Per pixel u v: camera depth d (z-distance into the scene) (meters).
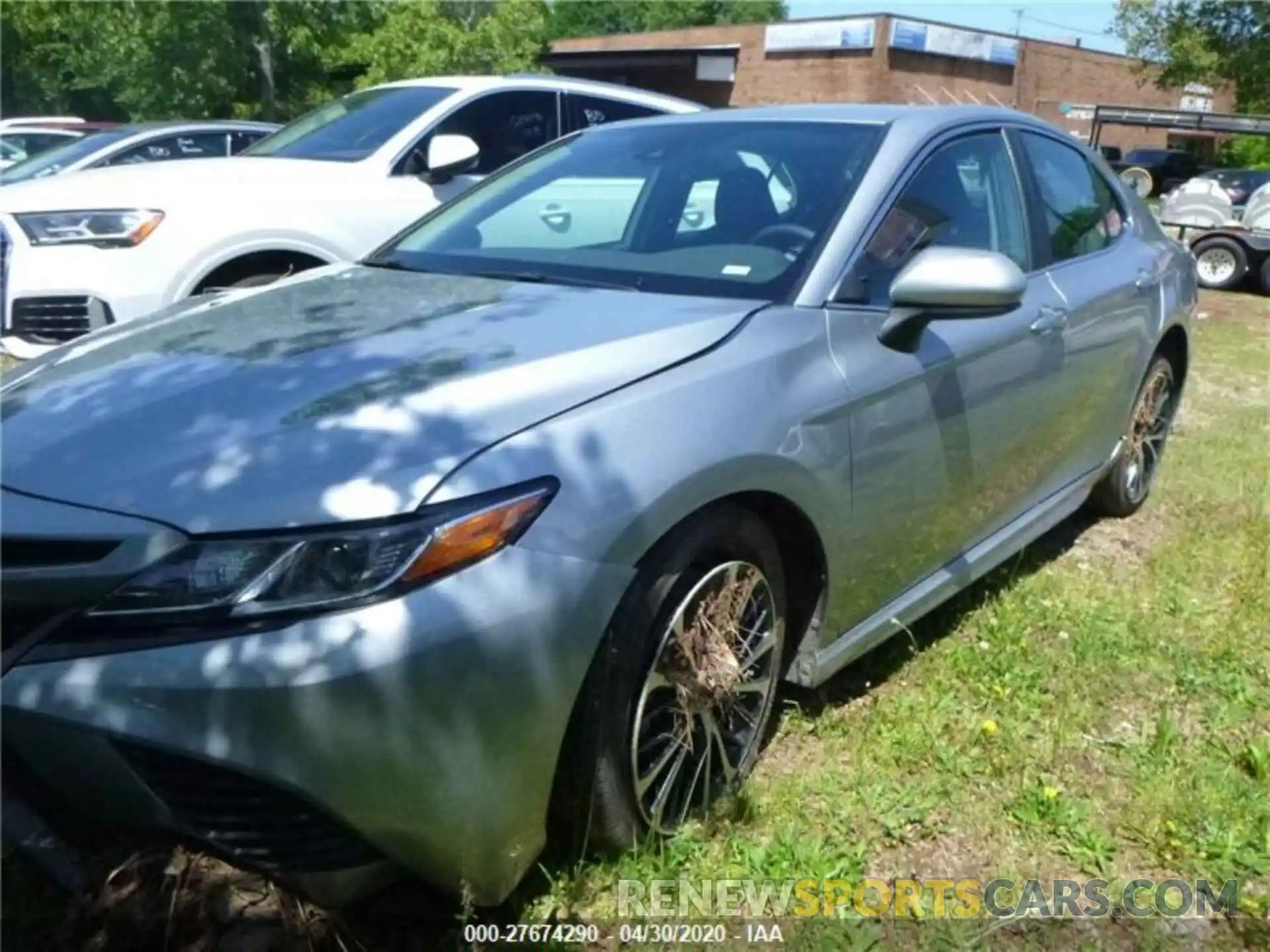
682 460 2.22
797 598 2.77
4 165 12.50
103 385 2.33
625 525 2.10
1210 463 5.60
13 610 1.94
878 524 2.83
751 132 3.42
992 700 3.12
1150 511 4.89
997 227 3.51
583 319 2.58
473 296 2.85
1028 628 3.56
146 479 1.97
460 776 1.94
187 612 1.85
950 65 28.66
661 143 3.53
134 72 23.11
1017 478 3.54
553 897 2.29
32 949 2.12
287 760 1.84
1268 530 4.53
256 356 2.43
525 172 3.72
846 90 27.70
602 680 2.13
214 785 1.89
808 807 2.65
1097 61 32.41
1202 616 3.76
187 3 22.16
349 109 6.56
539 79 6.72
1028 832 2.62
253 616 1.85
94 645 1.87
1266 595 3.89
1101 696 3.20
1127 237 4.42
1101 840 2.57
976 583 3.87
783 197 3.08
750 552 2.49
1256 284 13.78
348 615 1.85
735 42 30.30
